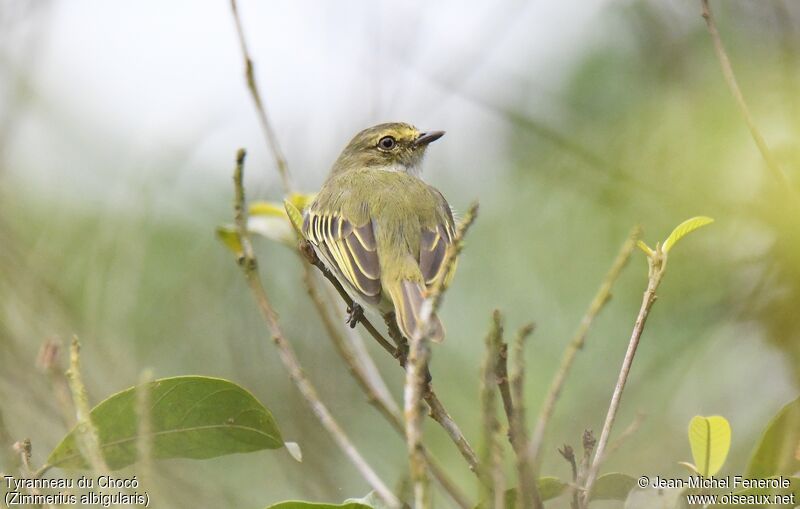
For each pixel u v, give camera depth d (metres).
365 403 14.12
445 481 8.66
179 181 15.01
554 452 13.02
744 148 11.91
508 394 6.20
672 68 13.45
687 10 13.90
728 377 13.15
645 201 13.23
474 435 13.70
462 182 14.94
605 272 13.84
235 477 13.19
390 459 13.72
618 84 13.99
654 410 13.27
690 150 12.45
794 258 11.56
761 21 13.43
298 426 13.80
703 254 12.57
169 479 12.18
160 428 8.09
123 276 14.18
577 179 13.93
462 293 14.59
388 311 10.16
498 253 14.59
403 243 10.37
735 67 12.84
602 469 12.81
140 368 13.77
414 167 12.80
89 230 14.50
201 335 14.48
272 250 14.98
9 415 11.37
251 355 14.39
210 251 14.80
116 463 7.93
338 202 10.83
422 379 5.46
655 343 13.43
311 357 14.30
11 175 14.62
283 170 11.16
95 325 13.63
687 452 12.92
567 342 13.90
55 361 6.66
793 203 11.12
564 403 13.47
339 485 13.54
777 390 12.97
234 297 14.68
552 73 14.36
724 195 12.03
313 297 9.82
